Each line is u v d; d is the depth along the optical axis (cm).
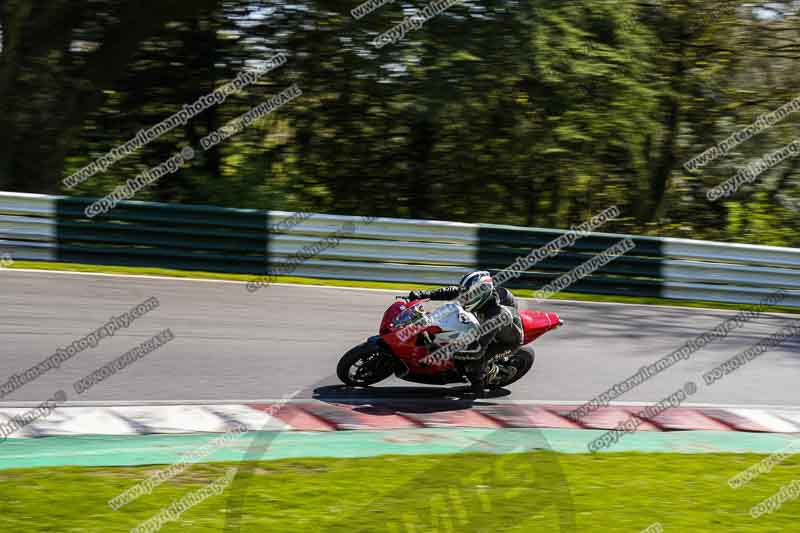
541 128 7000
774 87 7919
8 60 6006
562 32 6450
